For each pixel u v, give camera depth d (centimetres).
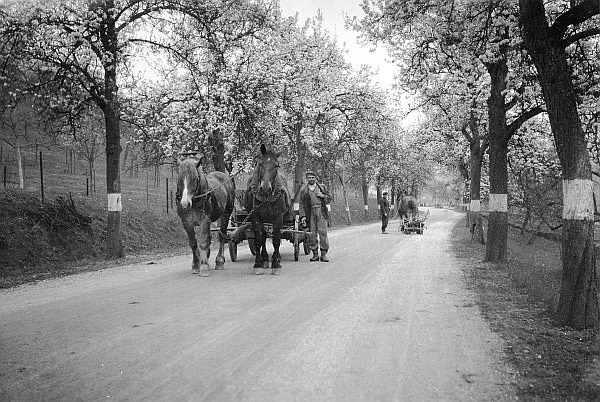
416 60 1608
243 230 1427
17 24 1584
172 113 2122
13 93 1697
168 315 768
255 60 2391
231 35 2238
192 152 1238
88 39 1683
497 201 1577
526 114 1491
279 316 767
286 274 1235
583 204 750
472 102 1830
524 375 521
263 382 488
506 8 1175
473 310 840
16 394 463
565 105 774
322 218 1538
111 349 593
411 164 5519
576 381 504
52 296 948
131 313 781
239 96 2262
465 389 478
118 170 1795
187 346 604
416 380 499
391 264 1483
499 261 1565
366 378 503
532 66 1341
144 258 1736
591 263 738
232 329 686
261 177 1206
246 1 2084
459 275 1260
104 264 1534
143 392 464
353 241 2466
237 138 2367
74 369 526
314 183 1531
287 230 1424
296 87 2817
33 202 1981
